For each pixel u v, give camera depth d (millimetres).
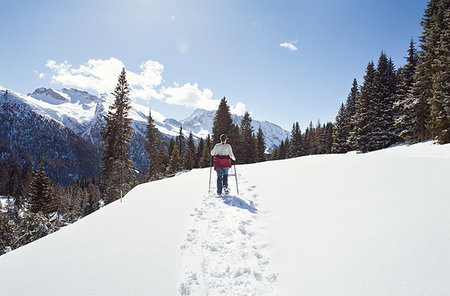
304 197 4402
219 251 3010
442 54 15617
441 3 17750
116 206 5547
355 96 39406
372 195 3521
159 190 6941
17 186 72188
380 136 24906
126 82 27328
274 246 3025
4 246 21250
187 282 2344
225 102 38281
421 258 1966
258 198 5152
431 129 16297
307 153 52406
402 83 23297
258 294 2133
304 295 1963
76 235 3744
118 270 2582
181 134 59469
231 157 5945
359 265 2125
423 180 3447
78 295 2160
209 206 4891
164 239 3404
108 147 26516
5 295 2240
